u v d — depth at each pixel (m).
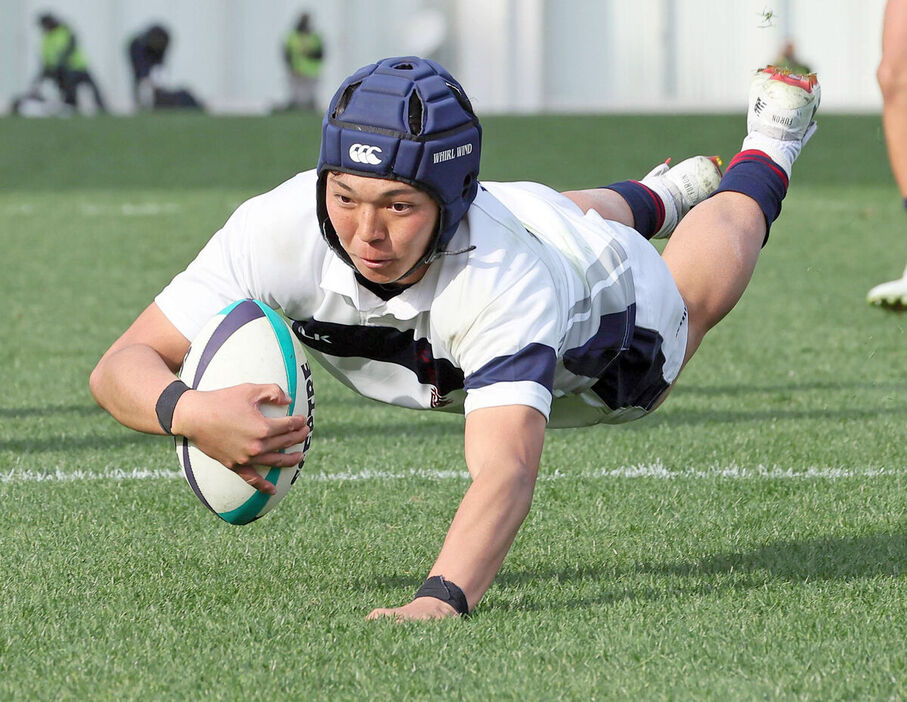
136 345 10.51
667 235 14.60
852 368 23.73
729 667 9.47
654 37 122.12
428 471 16.70
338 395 21.66
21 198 50.53
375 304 10.14
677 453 17.55
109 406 10.27
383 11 121.12
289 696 8.93
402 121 9.08
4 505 14.87
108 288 32.81
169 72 120.56
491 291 9.81
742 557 12.70
